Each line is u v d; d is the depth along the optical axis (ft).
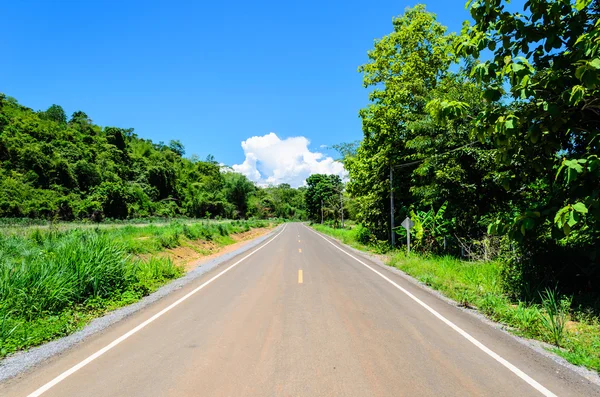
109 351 15.38
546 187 25.73
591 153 19.24
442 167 49.96
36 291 20.95
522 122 18.03
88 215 152.56
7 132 191.11
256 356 14.60
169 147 496.23
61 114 354.95
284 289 29.14
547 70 17.97
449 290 28.04
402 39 69.72
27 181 164.25
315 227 222.07
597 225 19.51
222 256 57.52
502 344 16.21
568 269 26.86
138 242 49.60
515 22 17.92
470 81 53.88
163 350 15.39
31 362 14.23
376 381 12.28
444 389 11.71
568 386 12.05
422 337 17.11
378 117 69.87
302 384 12.03
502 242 33.60
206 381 12.33
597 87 16.52
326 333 17.61
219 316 20.88
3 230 50.06
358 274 37.93
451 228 52.65
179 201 302.25
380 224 80.94
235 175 375.25
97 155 257.34
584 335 17.62
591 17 17.39
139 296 26.37
